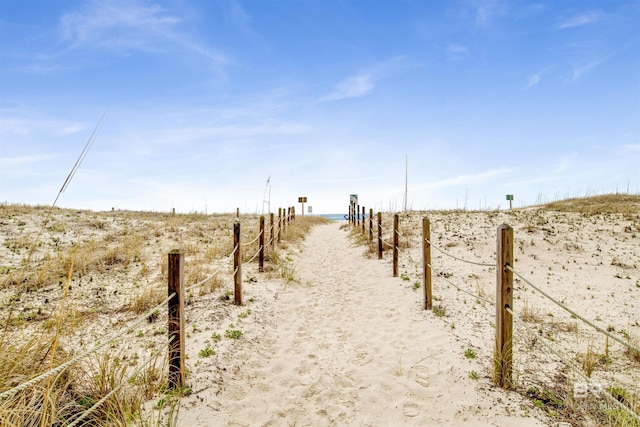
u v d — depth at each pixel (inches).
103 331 243.1
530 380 180.1
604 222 594.2
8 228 521.3
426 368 198.7
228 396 171.9
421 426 151.7
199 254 447.8
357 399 174.9
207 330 243.1
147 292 305.0
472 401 164.1
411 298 330.6
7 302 282.4
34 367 139.4
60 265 374.6
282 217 698.2
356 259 532.4
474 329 250.7
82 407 135.3
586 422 145.7
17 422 112.3
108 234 560.4
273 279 385.7
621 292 341.1
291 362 213.6
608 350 219.6
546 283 370.0
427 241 296.7
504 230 169.8
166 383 165.3
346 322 282.5
